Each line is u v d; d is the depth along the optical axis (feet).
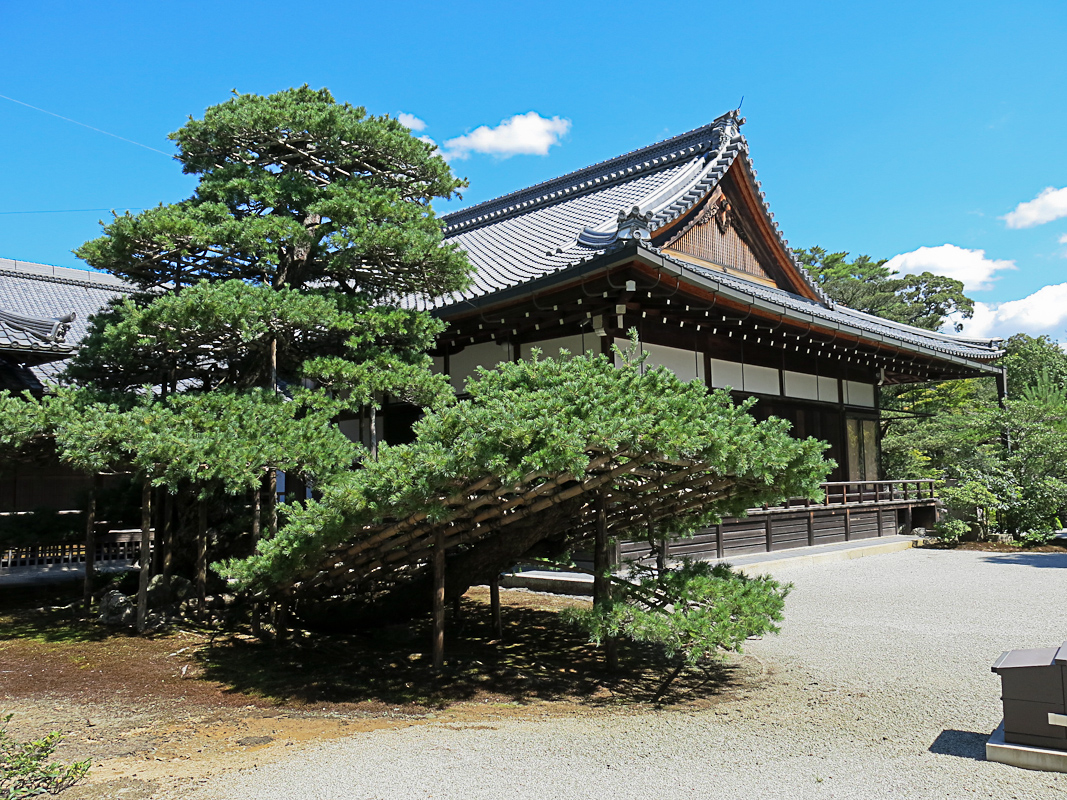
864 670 21.45
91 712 18.74
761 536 45.83
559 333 40.63
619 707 18.97
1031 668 13.87
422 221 30.27
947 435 68.64
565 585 35.94
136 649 25.34
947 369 62.23
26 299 63.26
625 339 38.81
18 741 16.35
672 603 21.30
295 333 31.07
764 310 39.24
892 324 72.90
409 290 32.83
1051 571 40.98
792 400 50.42
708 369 44.19
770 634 26.48
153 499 34.14
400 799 12.51
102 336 29.48
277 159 31.83
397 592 27.37
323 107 30.60
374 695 20.38
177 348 26.35
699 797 12.46
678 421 17.60
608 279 33.35
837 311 65.26
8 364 42.39
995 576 39.32
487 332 42.93
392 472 18.33
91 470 23.49
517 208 69.10
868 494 57.11
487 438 17.60
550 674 22.50
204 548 30.45
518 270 43.60
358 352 31.24
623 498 22.34
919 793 12.41
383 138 30.58
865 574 40.42
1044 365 107.65
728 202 55.36
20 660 24.03
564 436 16.89
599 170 65.62
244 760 14.82
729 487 21.04
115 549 46.88
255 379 31.17
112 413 23.47
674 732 16.43
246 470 23.45
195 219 27.58
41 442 26.55
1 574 42.04
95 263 28.14
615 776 13.53
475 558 25.38
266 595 26.99
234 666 23.45
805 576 39.81
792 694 19.47
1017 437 60.70
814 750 14.89
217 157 31.19
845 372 56.65
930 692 18.97
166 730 17.20
